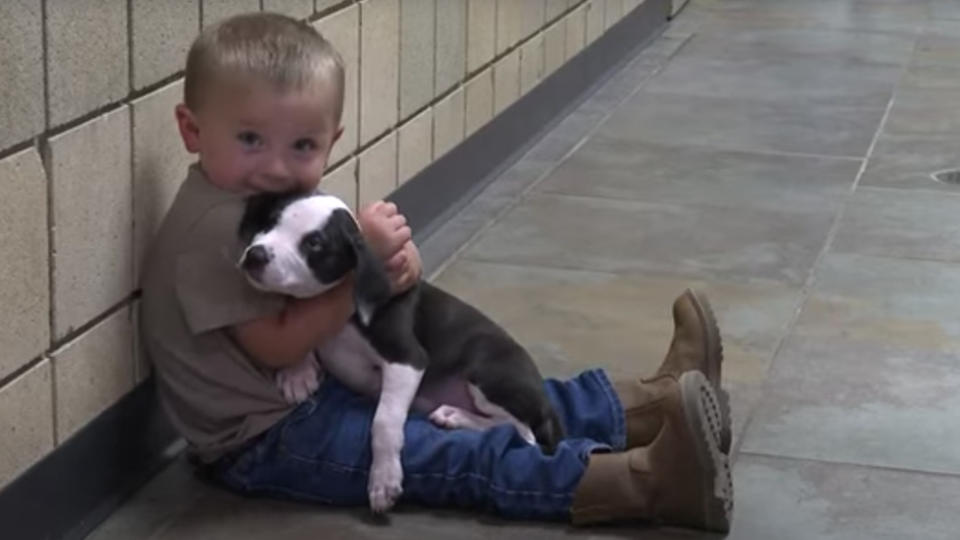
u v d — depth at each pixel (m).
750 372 4.02
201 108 3.02
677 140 6.61
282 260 2.92
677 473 3.06
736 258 5.03
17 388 2.78
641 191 5.79
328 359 3.19
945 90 7.80
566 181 5.88
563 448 3.15
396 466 3.11
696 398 3.01
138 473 3.27
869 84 7.91
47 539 2.93
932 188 5.96
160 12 3.16
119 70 3.02
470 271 4.79
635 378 3.87
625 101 7.32
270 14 3.13
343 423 3.15
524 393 3.23
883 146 6.61
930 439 3.63
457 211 5.40
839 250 5.14
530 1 6.23
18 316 2.76
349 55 4.23
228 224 3.02
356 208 4.40
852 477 3.41
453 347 3.25
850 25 9.64
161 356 3.16
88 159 2.94
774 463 3.47
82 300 2.97
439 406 3.29
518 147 6.27
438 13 5.00
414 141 4.90
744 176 6.07
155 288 3.13
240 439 3.15
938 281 4.86
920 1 10.68
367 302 3.03
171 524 3.11
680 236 5.25
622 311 4.48
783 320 4.45
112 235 3.05
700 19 9.69
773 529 3.15
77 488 3.03
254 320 3.04
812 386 3.94
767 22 9.66
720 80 7.89
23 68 2.70
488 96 5.74
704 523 3.11
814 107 7.34
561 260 4.94
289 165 3.03
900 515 3.24
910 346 4.26
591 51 7.49
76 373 2.98
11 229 2.71
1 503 2.76
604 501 3.10
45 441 2.90
